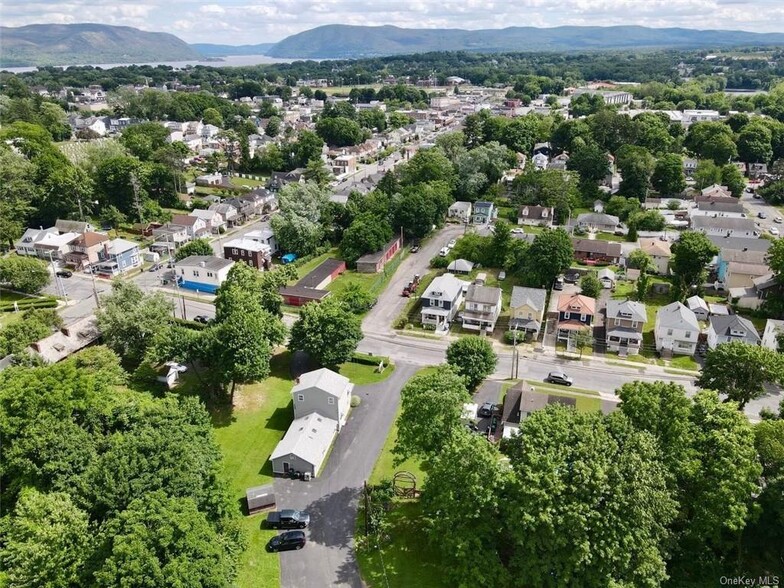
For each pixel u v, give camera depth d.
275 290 83.12
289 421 61.59
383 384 68.56
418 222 115.00
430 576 42.34
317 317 68.12
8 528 37.22
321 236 112.31
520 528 37.41
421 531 46.75
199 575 33.59
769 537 40.84
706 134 165.38
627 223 122.81
